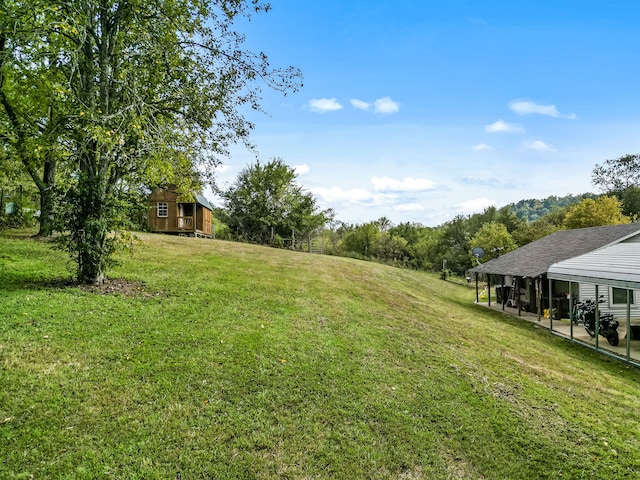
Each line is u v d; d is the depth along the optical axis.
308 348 6.66
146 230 25.34
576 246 15.48
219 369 5.34
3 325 5.58
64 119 7.86
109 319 6.53
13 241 12.52
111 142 7.36
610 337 10.90
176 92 9.21
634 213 42.47
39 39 7.29
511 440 4.57
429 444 4.31
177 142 9.48
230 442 3.87
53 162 10.77
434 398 5.45
